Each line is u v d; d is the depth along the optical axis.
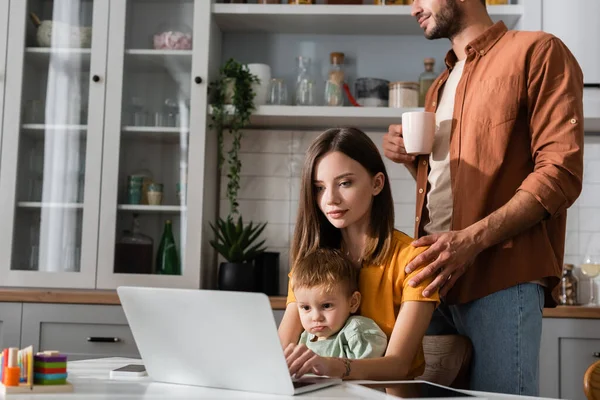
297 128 3.49
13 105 3.28
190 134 3.23
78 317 3.00
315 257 1.55
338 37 3.55
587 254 3.30
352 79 3.52
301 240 1.65
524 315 1.76
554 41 1.85
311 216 1.63
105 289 3.21
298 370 1.27
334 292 1.51
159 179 3.25
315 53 3.54
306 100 3.35
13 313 3.01
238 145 3.30
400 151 2.10
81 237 3.23
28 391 1.13
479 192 1.84
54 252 3.23
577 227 3.37
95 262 3.21
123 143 3.27
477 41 1.92
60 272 3.22
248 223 3.46
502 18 3.23
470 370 1.82
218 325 1.17
